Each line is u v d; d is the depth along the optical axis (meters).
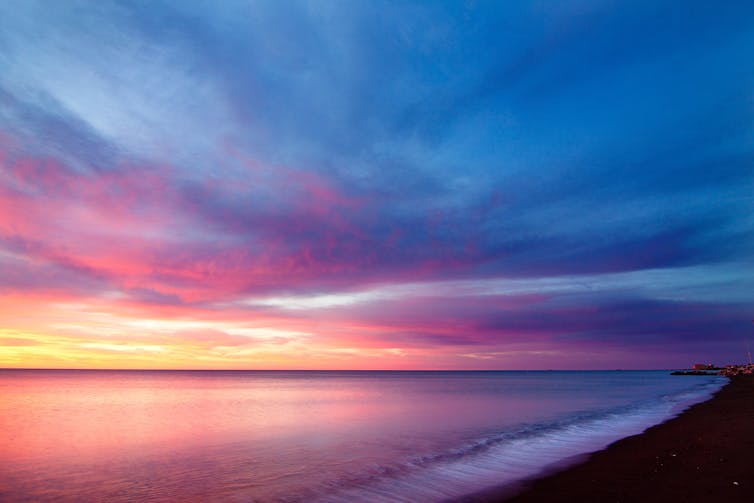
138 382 129.50
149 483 15.80
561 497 12.09
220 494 14.32
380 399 57.56
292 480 15.84
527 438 23.30
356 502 12.91
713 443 18.34
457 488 13.92
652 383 108.62
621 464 15.66
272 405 48.44
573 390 77.62
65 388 90.19
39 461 19.59
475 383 124.25
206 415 38.19
